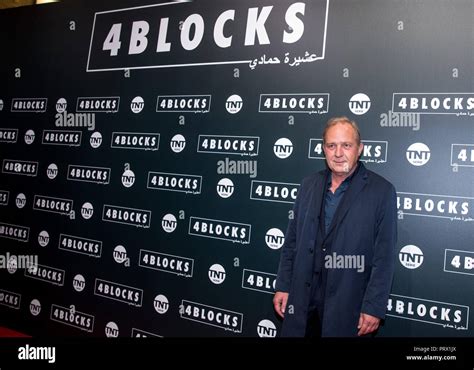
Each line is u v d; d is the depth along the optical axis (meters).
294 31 2.30
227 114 2.45
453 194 1.93
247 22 2.43
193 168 2.53
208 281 2.44
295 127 2.26
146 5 2.76
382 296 1.59
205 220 2.48
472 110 1.91
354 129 1.76
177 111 2.61
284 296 1.85
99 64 2.91
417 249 1.98
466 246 1.90
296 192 2.24
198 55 2.56
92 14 2.96
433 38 1.99
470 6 1.94
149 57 2.72
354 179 1.74
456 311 1.91
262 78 2.37
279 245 2.27
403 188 2.01
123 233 2.74
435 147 1.97
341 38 2.18
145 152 2.70
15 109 3.23
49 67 3.11
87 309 2.82
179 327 2.51
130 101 2.77
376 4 2.11
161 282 2.59
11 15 3.29
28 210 3.12
